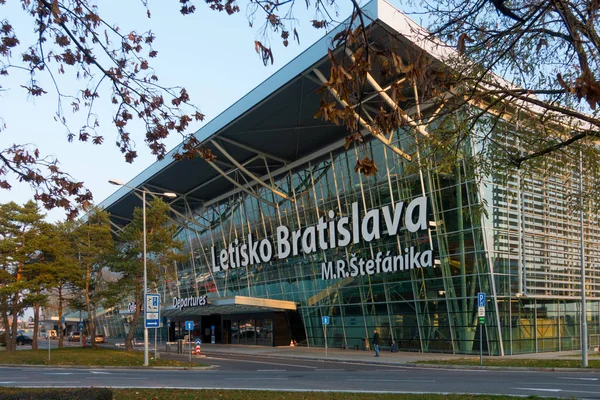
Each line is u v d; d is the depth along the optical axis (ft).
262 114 107.04
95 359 106.93
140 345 200.95
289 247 142.41
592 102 16.61
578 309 116.67
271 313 152.56
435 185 105.29
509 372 72.49
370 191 119.03
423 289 109.81
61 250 142.92
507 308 99.35
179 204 186.19
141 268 130.21
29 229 139.95
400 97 17.92
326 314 135.85
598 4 19.02
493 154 29.32
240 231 166.30
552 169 30.63
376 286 120.98
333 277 128.06
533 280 102.58
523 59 27.25
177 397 43.68
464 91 25.86
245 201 163.94
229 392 47.29
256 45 17.49
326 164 132.16
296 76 90.43
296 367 88.74
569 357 92.43
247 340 166.81
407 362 89.86
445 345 105.19
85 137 23.72
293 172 143.43
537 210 103.30
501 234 99.35
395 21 64.03
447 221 103.50
